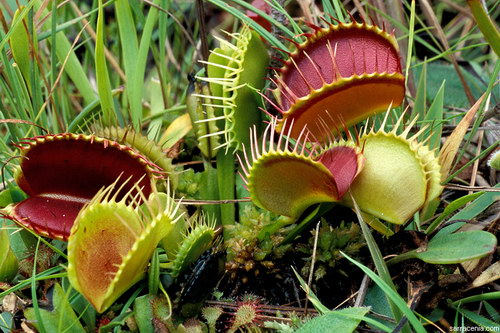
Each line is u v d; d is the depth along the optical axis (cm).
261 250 29
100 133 29
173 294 27
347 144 28
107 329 27
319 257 28
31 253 29
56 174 27
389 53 28
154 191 26
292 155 26
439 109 30
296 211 28
